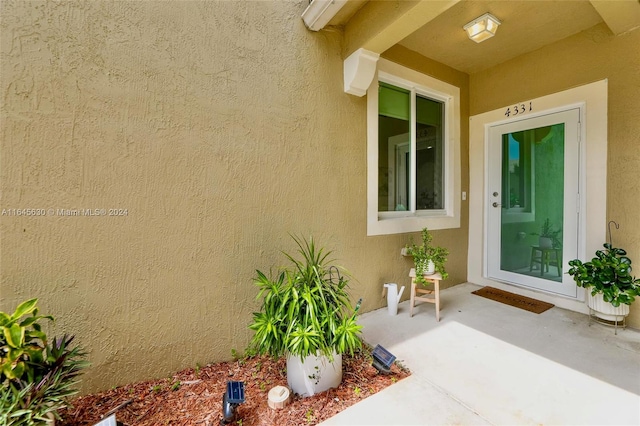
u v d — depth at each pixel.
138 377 1.87
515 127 3.48
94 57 1.70
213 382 1.91
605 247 2.59
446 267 3.75
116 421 1.51
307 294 1.78
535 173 3.32
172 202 1.95
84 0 1.67
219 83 2.10
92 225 1.71
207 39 2.05
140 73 1.83
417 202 3.55
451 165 3.77
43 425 1.19
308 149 2.55
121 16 1.77
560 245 3.12
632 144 2.57
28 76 1.54
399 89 3.37
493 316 2.89
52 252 1.62
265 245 2.33
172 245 1.96
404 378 1.92
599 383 1.85
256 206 2.29
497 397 1.73
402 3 2.13
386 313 2.98
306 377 1.74
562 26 2.80
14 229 1.53
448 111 3.75
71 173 1.65
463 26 2.81
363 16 2.48
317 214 2.62
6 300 1.52
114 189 1.77
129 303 1.83
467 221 3.96
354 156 2.86
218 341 2.15
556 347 2.29
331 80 2.67
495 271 3.74
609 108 2.71
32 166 1.56
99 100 1.71
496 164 3.69
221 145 2.12
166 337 1.95
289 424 1.52
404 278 3.31
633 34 2.55
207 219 2.08
